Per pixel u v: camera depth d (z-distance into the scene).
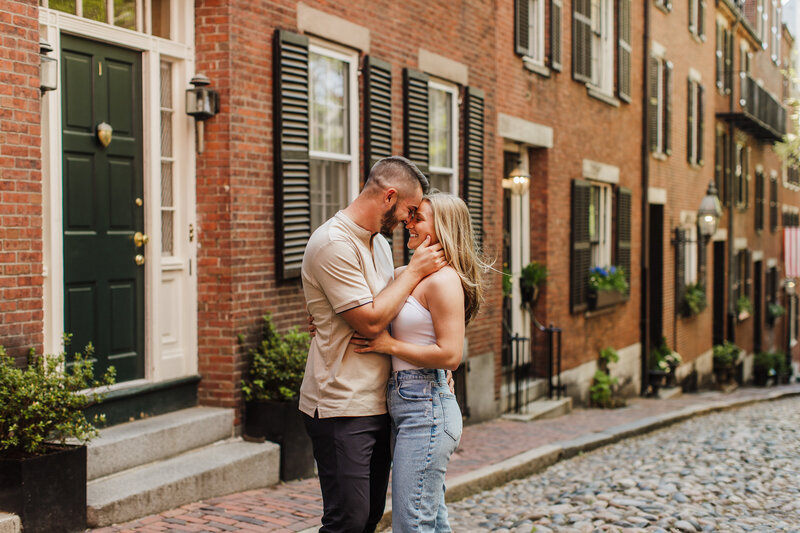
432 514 3.52
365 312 3.37
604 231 14.55
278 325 6.81
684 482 6.72
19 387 4.39
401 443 3.50
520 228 10.41
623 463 8.03
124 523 4.93
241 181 6.39
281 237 6.74
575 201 12.78
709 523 5.46
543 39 11.95
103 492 5.00
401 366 3.54
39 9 5.17
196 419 6.01
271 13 6.71
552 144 12.14
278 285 6.80
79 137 5.52
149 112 6.00
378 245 3.79
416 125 8.77
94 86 5.63
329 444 3.51
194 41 6.34
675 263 18.17
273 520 5.15
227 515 5.21
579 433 9.57
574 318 12.89
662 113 17.41
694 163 19.86
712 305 22.03
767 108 25.36
